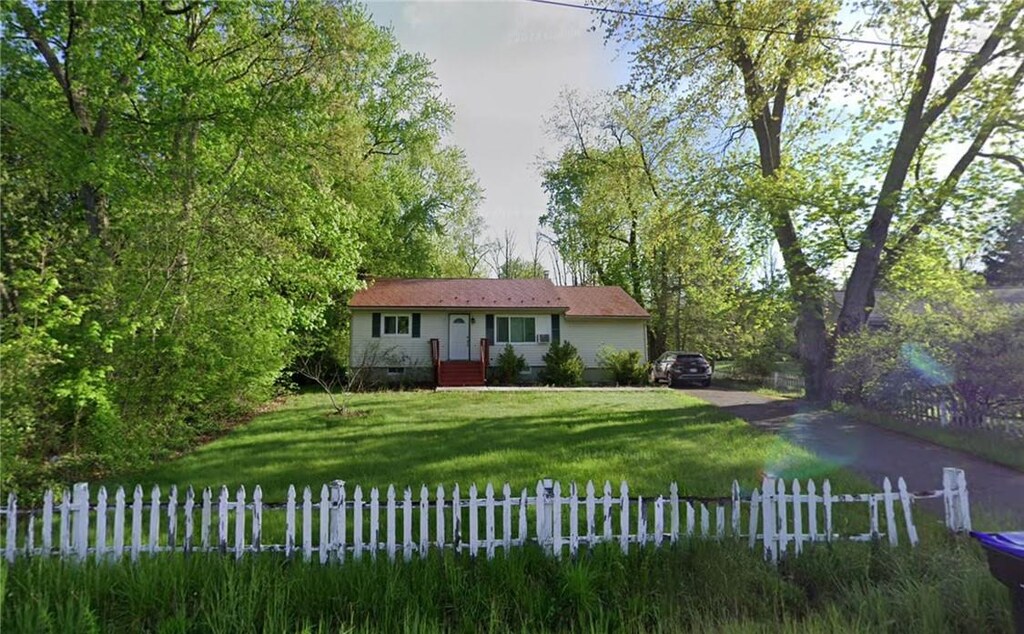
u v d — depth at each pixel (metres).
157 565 3.70
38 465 6.12
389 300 24.48
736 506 4.30
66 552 3.98
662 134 18.39
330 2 13.92
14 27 9.78
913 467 7.37
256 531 4.06
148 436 7.81
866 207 13.76
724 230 16.25
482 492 6.07
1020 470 7.15
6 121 8.25
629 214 32.75
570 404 15.33
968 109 13.39
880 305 15.02
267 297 13.21
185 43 12.70
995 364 8.63
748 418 12.24
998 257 16.47
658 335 34.34
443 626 3.33
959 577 3.60
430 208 33.09
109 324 7.57
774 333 20.98
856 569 3.92
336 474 6.91
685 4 14.48
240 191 12.67
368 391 20.69
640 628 3.21
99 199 11.16
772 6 13.17
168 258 9.20
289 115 12.80
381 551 4.11
